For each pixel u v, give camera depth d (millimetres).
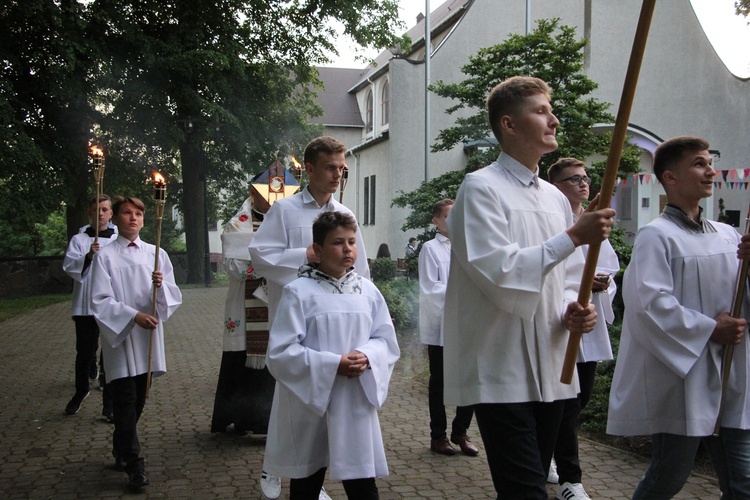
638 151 13375
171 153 23062
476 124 14594
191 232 23516
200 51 19406
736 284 3217
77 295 6664
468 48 22625
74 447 5555
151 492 4531
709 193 3258
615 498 4348
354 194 27891
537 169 3074
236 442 5645
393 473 4855
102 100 19875
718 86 23250
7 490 4578
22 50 17453
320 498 4098
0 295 20812
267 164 23312
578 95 13438
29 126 18641
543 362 2857
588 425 5777
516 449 2791
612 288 4723
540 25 13781
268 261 4609
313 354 3264
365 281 3615
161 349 4938
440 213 5605
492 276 2674
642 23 2348
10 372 8789
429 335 5332
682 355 3092
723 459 3191
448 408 6812
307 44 23047
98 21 18266
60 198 19141
